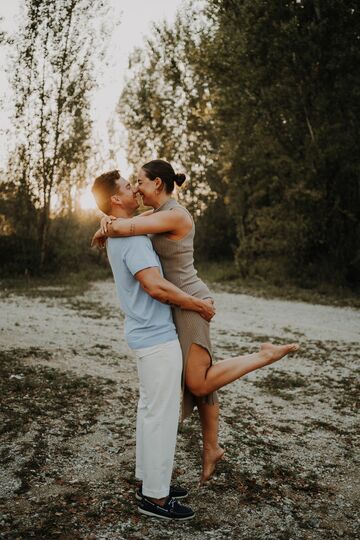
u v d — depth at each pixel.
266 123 17.38
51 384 5.43
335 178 16.72
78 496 3.21
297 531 2.96
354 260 16.31
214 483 3.49
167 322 3.03
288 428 4.61
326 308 13.02
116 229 2.97
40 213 20.12
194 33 21.92
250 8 16.38
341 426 4.74
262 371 6.65
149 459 2.99
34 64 18.80
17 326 8.93
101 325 9.59
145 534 2.85
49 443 3.97
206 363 3.13
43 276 19.69
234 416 4.86
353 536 2.95
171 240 3.11
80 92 19.19
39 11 18.31
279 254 18.58
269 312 12.20
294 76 16.48
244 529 2.96
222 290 16.91
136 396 5.23
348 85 15.77
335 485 3.57
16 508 3.03
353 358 7.54
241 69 16.89
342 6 15.33
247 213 19.77
